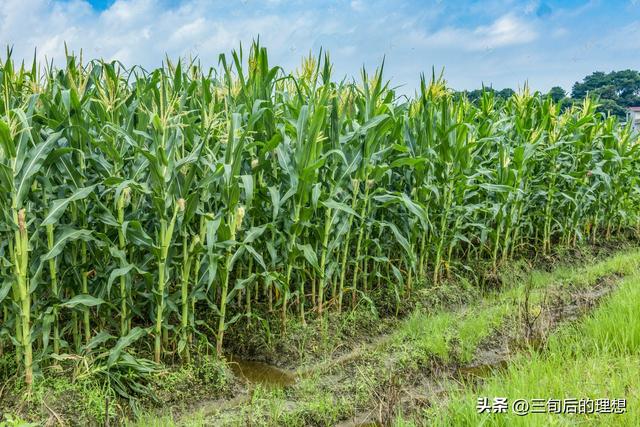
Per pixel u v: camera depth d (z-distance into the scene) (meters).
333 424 3.88
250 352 5.11
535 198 8.42
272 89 5.67
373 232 6.34
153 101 4.38
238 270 5.46
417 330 5.48
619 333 4.70
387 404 3.90
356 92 6.20
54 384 3.84
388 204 5.75
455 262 7.23
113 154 4.20
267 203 5.32
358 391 4.25
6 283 3.58
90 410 3.71
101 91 4.44
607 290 6.62
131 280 4.45
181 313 4.83
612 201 9.52
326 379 4.54
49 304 4.02
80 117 4.11
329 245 5.40
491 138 7.04
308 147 4.72
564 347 4.72
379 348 5.23
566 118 8.98
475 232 8.01
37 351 4.08
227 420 3.80
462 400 3.68
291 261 5.11
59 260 4.17
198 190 4.20
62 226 3.96
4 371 4.01
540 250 8.74
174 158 4.06
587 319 5.19
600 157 9.21
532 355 4.33
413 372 4.64
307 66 5.88
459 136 6.43
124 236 3.85
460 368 4.82
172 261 4.51
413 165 6.13
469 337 5.20
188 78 6.04
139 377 4.18
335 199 5.52
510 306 6.01
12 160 3.49
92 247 4.41
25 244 3.54
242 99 5.42
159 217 4.14
